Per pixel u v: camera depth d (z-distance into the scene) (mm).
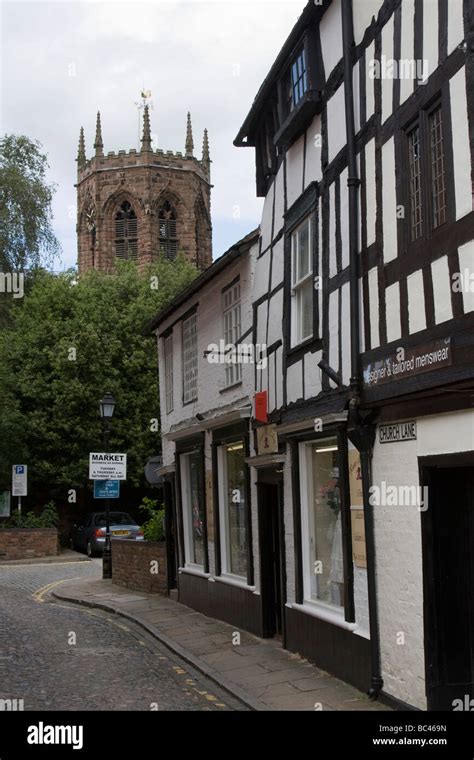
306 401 10555
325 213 10133
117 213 50656
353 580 9148
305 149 11070
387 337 8305
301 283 11086
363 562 8805
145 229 49938
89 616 15578
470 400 6824
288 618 11258
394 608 8180
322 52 10461
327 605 10156
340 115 9820
